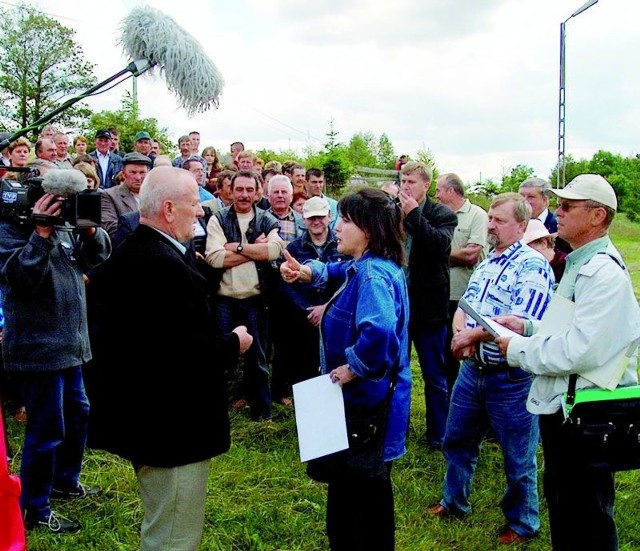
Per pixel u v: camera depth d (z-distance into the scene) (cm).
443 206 457
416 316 451
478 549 335
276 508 365
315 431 249
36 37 2684
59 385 322
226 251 488
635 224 2678
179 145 928
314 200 500
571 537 253
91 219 287
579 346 241
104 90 233
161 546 239
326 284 307
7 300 314
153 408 231
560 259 451
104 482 386
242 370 608
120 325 233
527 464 335
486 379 334
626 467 242
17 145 604
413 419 518
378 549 253
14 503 214
